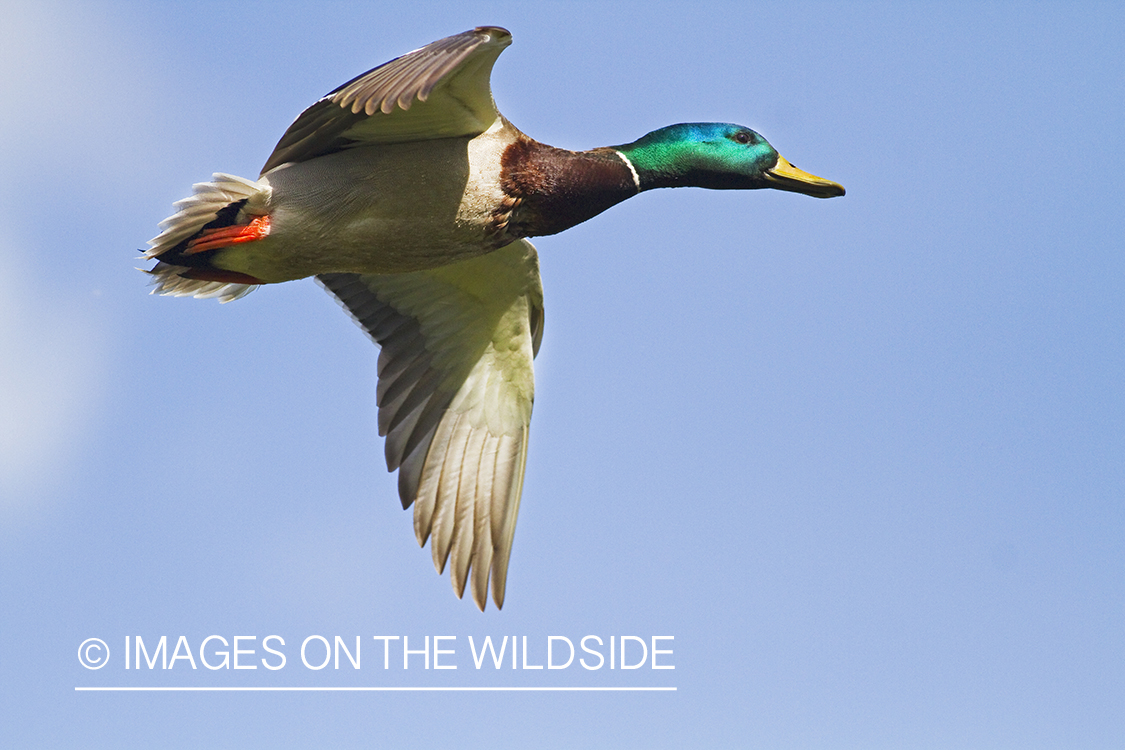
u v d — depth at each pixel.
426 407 13.92
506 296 13.65
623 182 12.68
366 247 11.64
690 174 13.15
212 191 11.28
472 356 13.95
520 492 13.73
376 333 13.99
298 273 11.78
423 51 10.25
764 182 13.31
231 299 13.52
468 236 11.84
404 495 13.77
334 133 11.28
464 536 13.67
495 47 10.46
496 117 11.67
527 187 11.90
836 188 13.41
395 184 11.45
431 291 13.75
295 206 11.33
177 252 11.36
